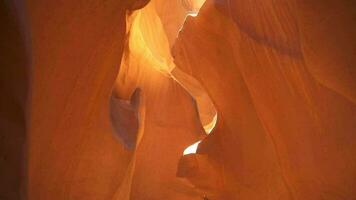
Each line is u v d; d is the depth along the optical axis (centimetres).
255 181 488
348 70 371
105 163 427
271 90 461
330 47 372
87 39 388
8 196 334
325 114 418
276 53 443
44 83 367
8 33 321
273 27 443
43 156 376
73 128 396
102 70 407
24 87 338
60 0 360
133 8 412
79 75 391
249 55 477
